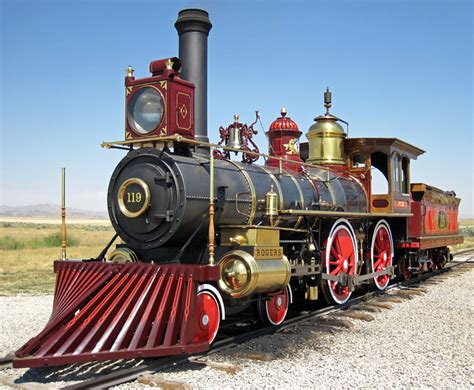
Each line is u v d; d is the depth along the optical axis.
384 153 12.05
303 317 8.80
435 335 7.90
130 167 7.21
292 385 5.48
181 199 6.76
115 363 6.24
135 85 7.40
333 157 11.82
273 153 10.59
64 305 6.55
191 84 7.48
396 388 5.45
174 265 6.30
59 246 32.72
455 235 19.25
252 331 7.62
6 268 18.98
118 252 7.25
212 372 5.84
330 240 9.57
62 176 7.53
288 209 8.59
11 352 6.66
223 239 7.43
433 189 16.31
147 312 6.11
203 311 6.54
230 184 7.58
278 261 7.49
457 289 13.27
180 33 8.38
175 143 7.25
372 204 12.16
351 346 7.16
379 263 12.09
